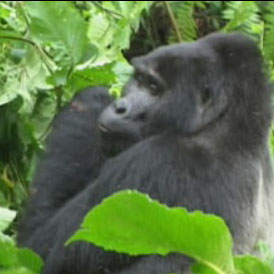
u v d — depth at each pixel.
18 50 10.85
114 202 6.55
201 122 9.29
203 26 16.42
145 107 9.38
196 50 9.41
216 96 9.30
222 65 9.38
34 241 9.41
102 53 11.22
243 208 9.09
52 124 10.73
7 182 10.84
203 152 9.17
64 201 9.97
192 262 8.66
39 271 8.54
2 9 11.40
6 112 10.66
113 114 9.41
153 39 15.67
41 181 10.05
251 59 9.45
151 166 9.10
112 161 9.35
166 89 9.36
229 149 9.22
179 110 9.32
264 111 9.39
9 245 8.30
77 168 10.09
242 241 9.09
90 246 8.93
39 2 10.36
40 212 9.81
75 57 10.44
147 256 8.82
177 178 9.02
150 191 9.02
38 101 10.87
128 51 15.50
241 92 9.31
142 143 9.30
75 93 10.57
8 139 10.80
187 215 6.63
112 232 6.69
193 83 9.32
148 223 6.67
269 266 7.38
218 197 8.98
